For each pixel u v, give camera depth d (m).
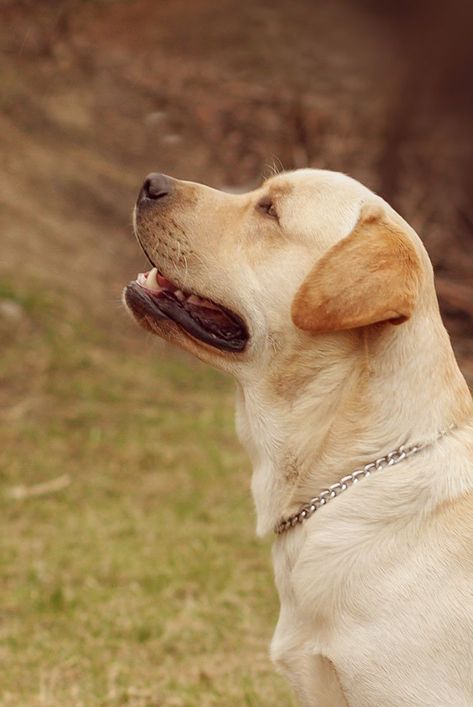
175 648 5.93
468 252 11.22
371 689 3.54
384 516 3.67
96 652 5.82
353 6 16.19
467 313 9.77
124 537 7.51
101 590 6.61
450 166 12.31
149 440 9.16
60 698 5.25
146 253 4.30
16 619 6.23
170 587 6.67
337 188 4.09
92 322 11.02
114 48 18.03
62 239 12.21
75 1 18.56
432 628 3.48
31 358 10.09
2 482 8.30
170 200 4.27
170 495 8.29
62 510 7.93
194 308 4.23
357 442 3.80
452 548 3.55
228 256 4.12
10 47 16.66
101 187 13.55
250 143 15.19
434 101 12.11
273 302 4.00
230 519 7.88
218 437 9.30
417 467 3.70
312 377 3.91
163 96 16.53
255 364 4.02
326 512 3.76
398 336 3.80
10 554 7.11
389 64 12.87
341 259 3.73
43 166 13.52
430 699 3.46
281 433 3.95
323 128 14.90
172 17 19.08
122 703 5.21
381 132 13.17
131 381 10.17
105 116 15.60
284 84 16.64
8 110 14.66
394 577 3.56
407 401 3.79
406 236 3.81
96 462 8.75
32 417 9.29
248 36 18.38
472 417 3.90
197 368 10.82
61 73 16.42
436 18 11.88
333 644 3.61
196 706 5.20
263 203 4.17
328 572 3.65
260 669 5.64
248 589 6.71
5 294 10.78
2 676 5.48
